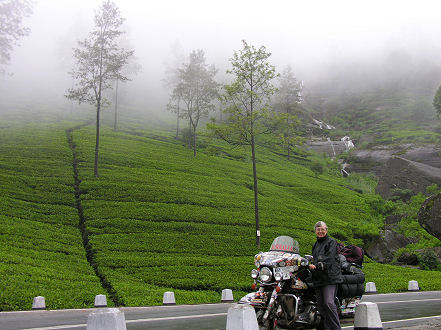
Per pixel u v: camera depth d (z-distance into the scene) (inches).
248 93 1398.9
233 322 246.8
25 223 1184.2
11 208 1269.7
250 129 1412.4
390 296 863.1
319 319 310.5
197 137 3348.9
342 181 3021.7
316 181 2691.9
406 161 2667.3
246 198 1785.2
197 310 631.2
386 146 3671.3
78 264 985.5
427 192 2373.3
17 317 533.3
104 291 800.9
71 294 728.3
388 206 2240.4
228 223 1425.9
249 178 2245.3
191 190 1723.7
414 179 2518.5
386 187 2640.3
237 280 966.4
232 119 1417.3
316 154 3932.1
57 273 871.1
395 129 4741.6
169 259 1071.6
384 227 1962.4
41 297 629.9
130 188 1598.2
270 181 2354.8
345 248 367.9
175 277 952.9
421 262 1454.2
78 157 1940.2
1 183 1459.2
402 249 1658.5
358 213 2071.9
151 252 1121.4
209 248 1195.3
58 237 1141.7
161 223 1317.7
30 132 2493.8
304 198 2167.8
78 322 472.7
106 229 1229.7
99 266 986.7
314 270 296.2
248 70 1405.0
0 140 2155.5
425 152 3029.0
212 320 466.9
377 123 5265.8
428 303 687.1
